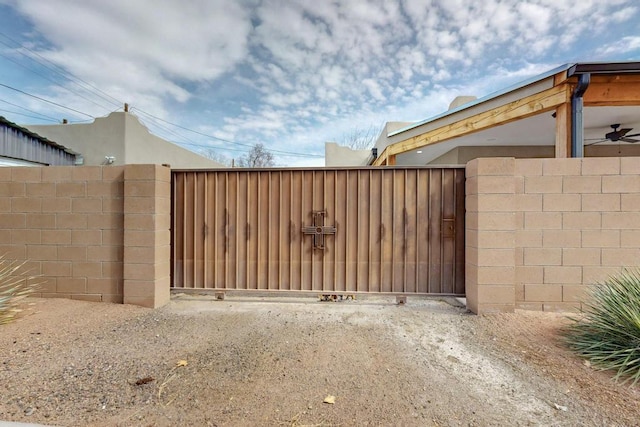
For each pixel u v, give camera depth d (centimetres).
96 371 234
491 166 350
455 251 389
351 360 254
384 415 187
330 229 401
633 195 341
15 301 367
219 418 184
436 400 202
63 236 393
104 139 950
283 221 408
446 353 267
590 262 346
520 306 355
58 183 394
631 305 246
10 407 191
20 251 395
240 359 255
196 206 417
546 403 198
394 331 313
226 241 413
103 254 390
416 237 393
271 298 430
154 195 381
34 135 786
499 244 349
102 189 391
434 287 392
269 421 182
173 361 251
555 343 275
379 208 397
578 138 432
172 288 415
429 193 392
